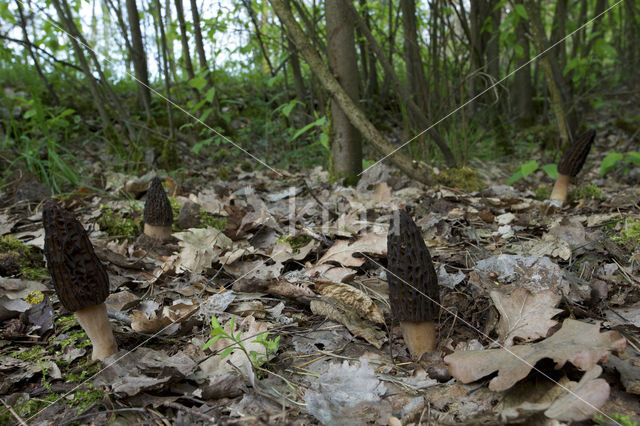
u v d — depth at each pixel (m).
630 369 1.70
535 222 3.51
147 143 5.71
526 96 7.53
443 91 5.78
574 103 5.83
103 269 1.94
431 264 1.91
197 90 5.77
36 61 5.84
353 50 4.36
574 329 1.76
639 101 7.87
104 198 4.30
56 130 5.90
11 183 4.39
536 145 6.73
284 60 5.37
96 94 5.60
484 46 6.77
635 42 7.86
